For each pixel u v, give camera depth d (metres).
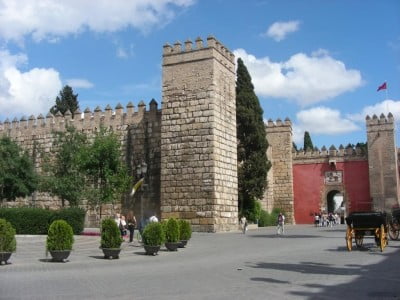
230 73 48.31
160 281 14.77
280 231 41.50
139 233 33.31
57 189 47.12
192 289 13.15
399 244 27.09
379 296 11.90
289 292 12.52
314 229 49.97
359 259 20.02
